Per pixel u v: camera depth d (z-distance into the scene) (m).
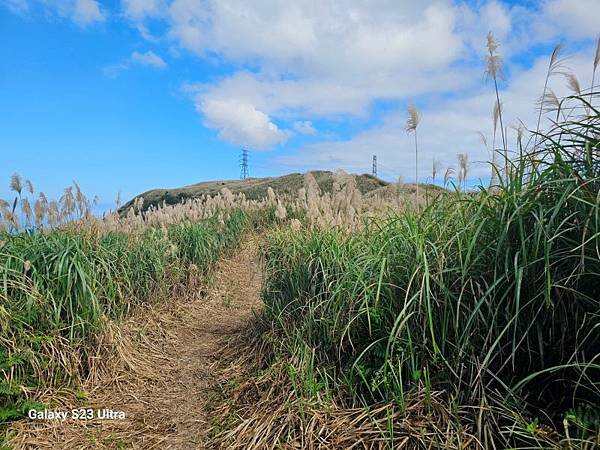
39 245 5.02
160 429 3.96
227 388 4.52
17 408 3.84
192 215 11.26
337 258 4.47
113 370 4.83
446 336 3.11
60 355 4.43
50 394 4.20
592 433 2.31
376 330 3.62
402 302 3.45
